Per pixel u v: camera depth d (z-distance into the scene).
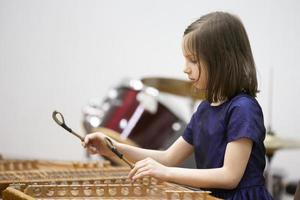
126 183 1.96
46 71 5.24
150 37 5.17
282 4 4.86
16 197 1.70
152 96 3.63
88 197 1.83
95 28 5.21
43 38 5.21
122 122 3.57
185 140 2.32
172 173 1.95
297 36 4.85
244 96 2.09
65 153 5.25
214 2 5.00
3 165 2.54
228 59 2.11
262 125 2.04
